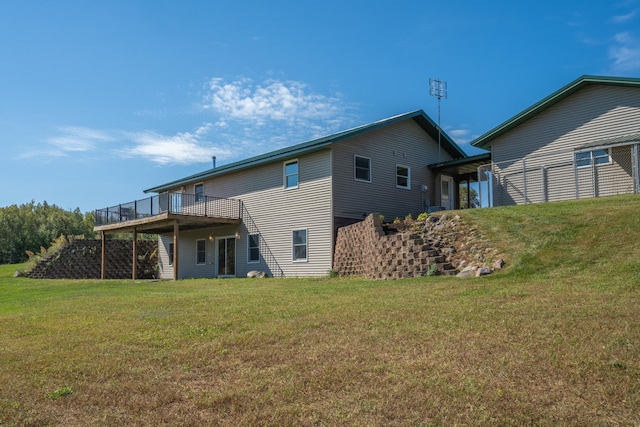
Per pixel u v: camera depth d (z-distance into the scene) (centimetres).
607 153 1456
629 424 337
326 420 365
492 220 1255
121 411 402
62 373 502
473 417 356
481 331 563
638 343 479
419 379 430
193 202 2369
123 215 2239
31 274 2608
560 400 377
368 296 886
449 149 2202
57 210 6028
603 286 757
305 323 664
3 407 415
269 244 1911
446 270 1134
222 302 925
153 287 1447
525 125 1675
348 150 1753
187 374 486
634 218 1031
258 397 414
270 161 1908
